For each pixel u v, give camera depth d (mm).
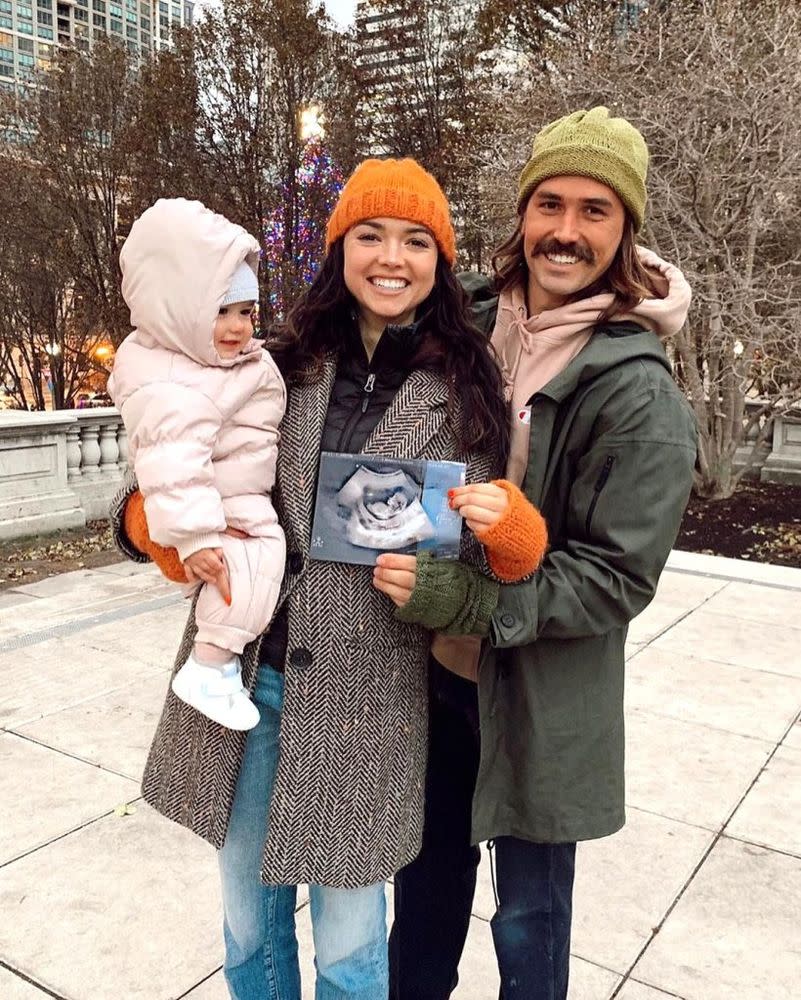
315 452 1647
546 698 1652
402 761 1637
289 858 1561
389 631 1604
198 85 16188
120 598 6004
